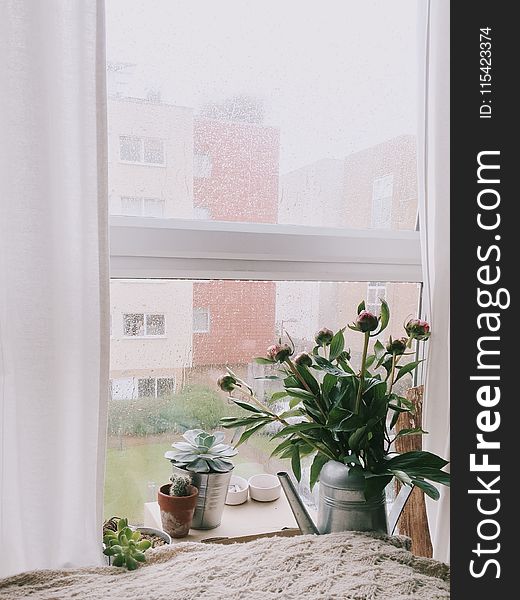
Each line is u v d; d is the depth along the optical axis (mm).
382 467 1135
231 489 1395
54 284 1042
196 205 1366
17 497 1039
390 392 1217
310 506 1484
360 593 921
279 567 1000
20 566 1054
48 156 1027
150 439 1353
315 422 1178
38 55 1009
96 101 1043
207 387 1397
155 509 1349
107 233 1066
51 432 1038
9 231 1013
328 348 1496
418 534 1459
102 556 1086
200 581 968
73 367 1070
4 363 1016
